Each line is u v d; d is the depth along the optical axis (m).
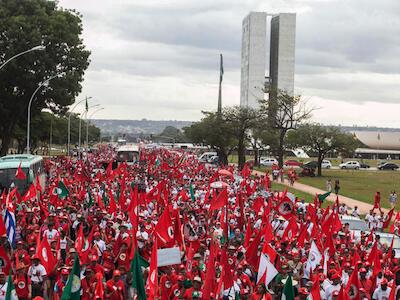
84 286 15.96
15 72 77.75
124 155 86.12
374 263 18.73
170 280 16.50
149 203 32.31
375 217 35.09
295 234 24.42
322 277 17.19
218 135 104.06
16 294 15.36
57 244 20.27
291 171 82.06
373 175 105.38
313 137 99.00
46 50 79.69
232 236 24.47
